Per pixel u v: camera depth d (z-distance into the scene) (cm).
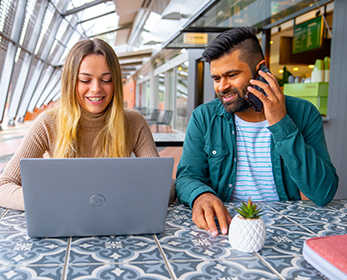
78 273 70
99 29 1242
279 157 141
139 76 2138
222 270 72
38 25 778
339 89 318
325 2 356
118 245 84
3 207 115
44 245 83
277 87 115
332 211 117
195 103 848
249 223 81
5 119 1296
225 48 121
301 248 85
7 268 71
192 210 107
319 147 137
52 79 1253
